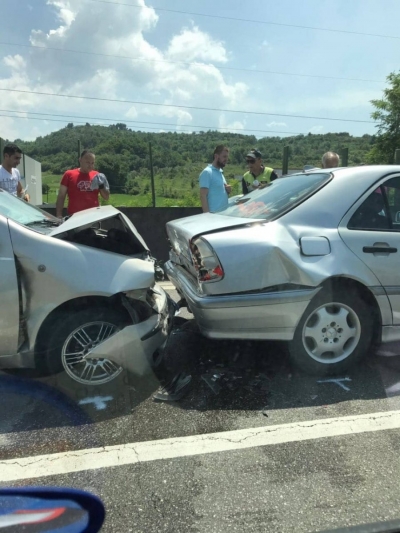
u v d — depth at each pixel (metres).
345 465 2.57
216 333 3.42
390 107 22.45
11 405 3.19
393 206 3.77
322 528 2.10
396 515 2.18
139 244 3.82
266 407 3.20
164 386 3.47
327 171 3.95
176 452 2.69
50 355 3.25
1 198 3.90
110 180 12.27
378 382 3.57
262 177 6.72
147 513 2.20
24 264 3.15
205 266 3.40
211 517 2.18
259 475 2.48
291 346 3.56
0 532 2.08
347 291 3.57
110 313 3.29
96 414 3.11
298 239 3.46
